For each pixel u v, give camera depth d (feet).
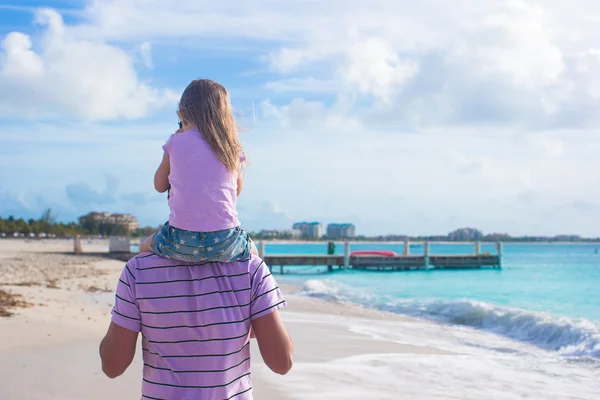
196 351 5.71
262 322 6.01
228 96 6.40
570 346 30.25
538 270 133.28
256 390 18.88
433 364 24.72
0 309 33.42
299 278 104.68
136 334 5.95
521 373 23.63
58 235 471.62
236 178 6.22
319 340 30.60
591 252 334.65
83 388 17.84
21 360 21.40
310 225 624.18
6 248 192.75
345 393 18.92
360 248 376.07
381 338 32.27
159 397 5.70
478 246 139.64
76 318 32.96
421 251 333.42
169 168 6.12
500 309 40.40
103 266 103.35
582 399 19.67
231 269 5.94
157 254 5.83
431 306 47.01
